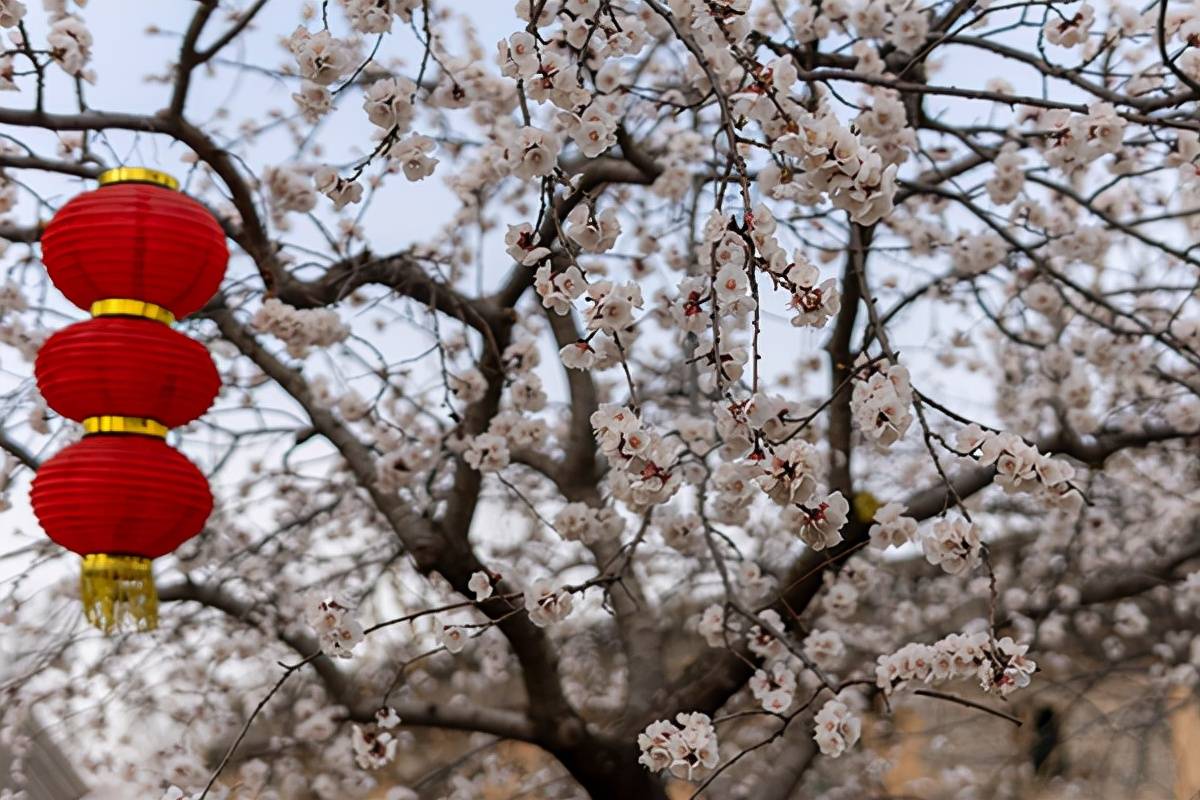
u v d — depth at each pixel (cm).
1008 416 671
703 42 324
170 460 311
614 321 258
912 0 470
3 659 614
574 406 600
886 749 733
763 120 276
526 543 710
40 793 660
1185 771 778
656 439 268
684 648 706
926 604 727
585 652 747
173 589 572
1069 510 270
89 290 314
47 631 615
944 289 584
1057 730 736
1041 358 593
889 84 339
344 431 531
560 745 538
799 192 264
